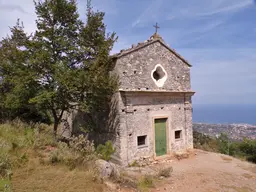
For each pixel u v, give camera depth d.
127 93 11.99
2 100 12.95
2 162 6.26
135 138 12.44
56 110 13.61
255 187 9.58
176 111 15.16
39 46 10.97
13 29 11.65
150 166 12.16
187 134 15.74
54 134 11.07
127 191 7.51
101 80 10.90
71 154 8.06
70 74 10.37
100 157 9.95
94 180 7.14
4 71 11.86
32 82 10.82
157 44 14.08
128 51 12.25
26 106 13.31
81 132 14.94
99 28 11.81
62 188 6.19
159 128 14.02
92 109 12.66
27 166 6.83
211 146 22.03
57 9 11.21
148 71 13.38
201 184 9.52
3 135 8.81
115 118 12.11
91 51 11.49
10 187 5.57
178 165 12.53
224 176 10.82
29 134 9.50
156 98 13.88
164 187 8.91
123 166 11.49
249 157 19.19
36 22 11.50
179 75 15.41
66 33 11.80
